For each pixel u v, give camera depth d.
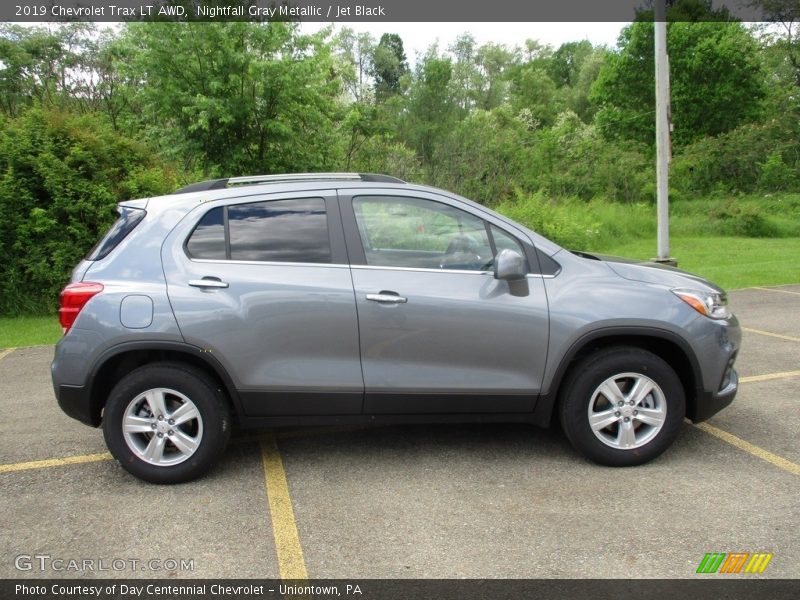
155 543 3.36
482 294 3.99
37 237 10.38
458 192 19.23
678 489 3.80
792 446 4.38
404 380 4.01
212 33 11.65
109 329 3.89
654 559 3.10
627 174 27.09
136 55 12.11
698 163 31.55
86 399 3.96
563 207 20.22
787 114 34.19
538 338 4.00
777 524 3.38
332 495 3.85
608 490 3.81
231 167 12.37
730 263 15.23
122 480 4.12
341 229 4.09
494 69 70.88
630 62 40.56
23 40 24.73
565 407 4.09
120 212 4.29
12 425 5.22
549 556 3.15
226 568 3.13
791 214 26.00
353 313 3.95
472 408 4.09
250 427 4.08
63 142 10.48
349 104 15.11
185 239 4.06
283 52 12.38
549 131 29.80
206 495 3.89
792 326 8.17
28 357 7.66
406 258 4.09
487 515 3.56
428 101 42.16
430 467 4.21
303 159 13.10
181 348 3.90
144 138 12.91
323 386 4.00
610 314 3.98
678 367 4.24
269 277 3.97
